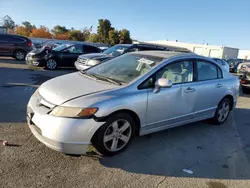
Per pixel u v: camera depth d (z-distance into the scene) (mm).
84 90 3521
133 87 3748
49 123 3168
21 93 6785
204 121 5730
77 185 2900
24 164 3197
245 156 4105
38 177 2967
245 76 9641
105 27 63156
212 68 5203
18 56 16016
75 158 3467
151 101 3869
